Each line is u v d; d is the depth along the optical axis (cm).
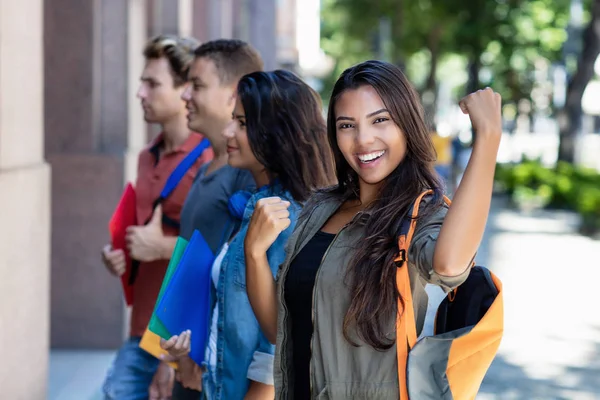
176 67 484
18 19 469
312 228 285
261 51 2662
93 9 812
